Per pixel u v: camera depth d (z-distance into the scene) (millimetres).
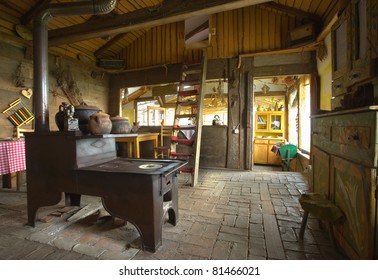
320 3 3486
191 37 6023
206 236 1938
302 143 5543
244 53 4656
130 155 4754
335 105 2334
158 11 2918
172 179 2061
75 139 1870
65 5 2252
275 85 7105
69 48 4809
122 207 1750
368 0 1616
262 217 2330
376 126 1201
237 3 2527
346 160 1531
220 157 4980
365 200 1271
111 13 4238
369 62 1591
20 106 3906
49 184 2006
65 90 4730
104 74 5707
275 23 4477
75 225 2139
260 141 7004
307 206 1737
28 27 3951
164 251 1709
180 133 5465
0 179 3654
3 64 3688
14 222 2207
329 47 3615
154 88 6633
